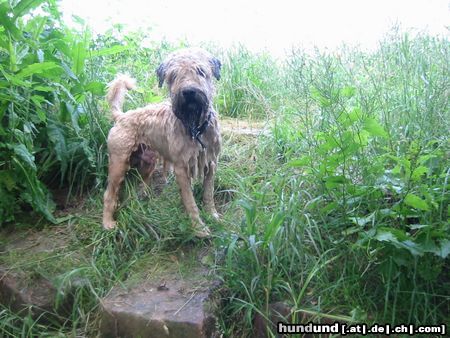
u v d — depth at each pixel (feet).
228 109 7.05
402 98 5.06
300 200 4.27
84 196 5.34
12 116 4.76
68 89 5.32
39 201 4.90
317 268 3.63
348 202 3.94
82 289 4.11
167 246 4.44
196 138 4.17
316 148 4.16
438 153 3.85
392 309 3.53
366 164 4.03
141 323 3.63
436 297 3.57
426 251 3.32
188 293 3.85
